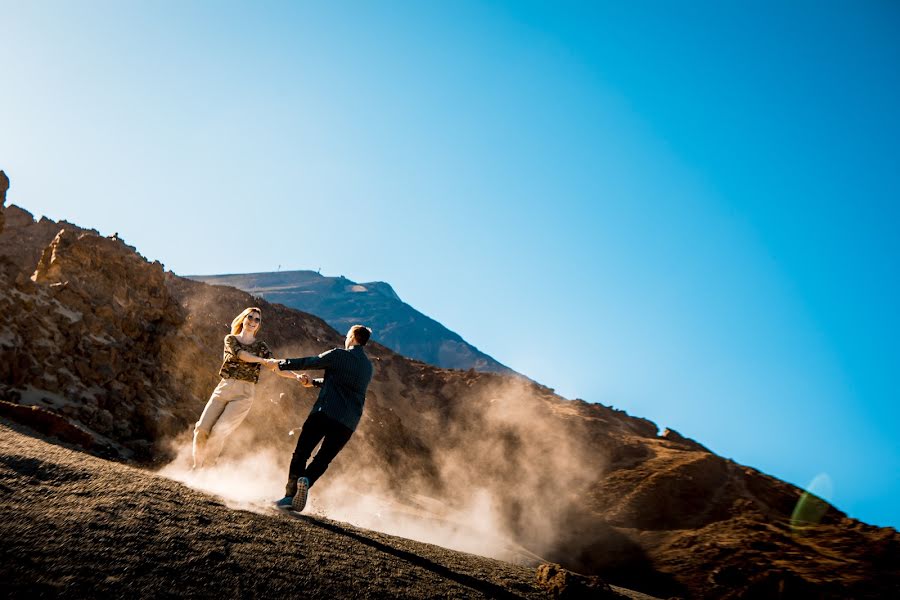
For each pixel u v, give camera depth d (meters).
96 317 16.11
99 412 11.52
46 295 14.78
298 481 4.98
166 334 17.95
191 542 3.07
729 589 27.55
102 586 2.37
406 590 3.46
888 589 26.58
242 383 6.14
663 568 31.78
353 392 5.28
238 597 2.64
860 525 36.84
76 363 13.33
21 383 11.39
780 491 44.28
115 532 2.89
